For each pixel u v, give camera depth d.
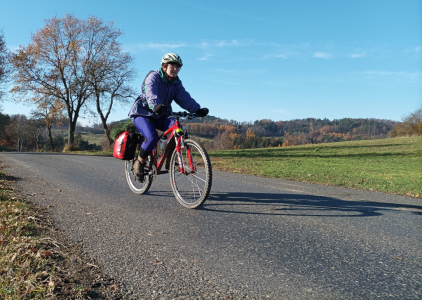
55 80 28.81
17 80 27.88
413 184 6.87
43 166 7.53
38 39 28.08
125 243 2.22
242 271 1.81
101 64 28.47
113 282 1.63
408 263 1.97
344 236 2.53
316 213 3.35
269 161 14.39
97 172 6.64
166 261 1.93
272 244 2.29
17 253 1.82
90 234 2.38
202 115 3.86
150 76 3.62
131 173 4.41
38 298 1.40
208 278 1.71
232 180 6.35
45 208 3.14
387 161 16.20
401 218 3.24
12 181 4.83
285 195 4.54
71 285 1.56
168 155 3.82
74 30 28.73
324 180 7.41
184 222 2.82
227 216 3.09
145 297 1.49
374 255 2.11
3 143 81.94
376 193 5.38
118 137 4.20
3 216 2.62
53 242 2.12
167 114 3.84
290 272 1.81
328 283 1.67
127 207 3.37
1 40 27.38
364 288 1.62
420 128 47.34
